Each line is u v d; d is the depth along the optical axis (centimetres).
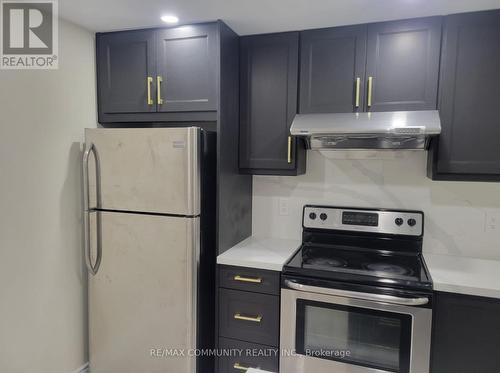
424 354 173
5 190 174
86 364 230
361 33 203
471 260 210
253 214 261
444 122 192
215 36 202
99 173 206
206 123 237
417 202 226
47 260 199
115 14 193
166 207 197
